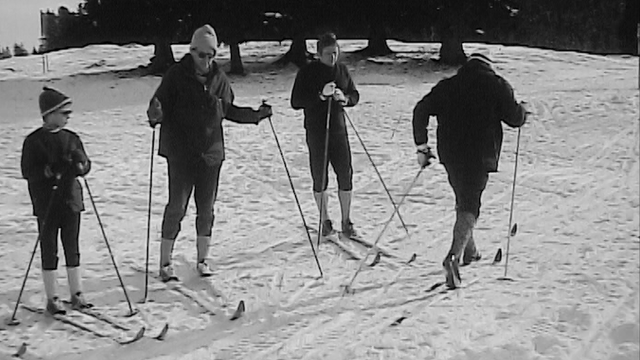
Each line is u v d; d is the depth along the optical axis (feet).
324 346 15.20
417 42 108.78
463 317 16.62
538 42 119.85
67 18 92.38
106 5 83.82
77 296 17.31
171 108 18.57
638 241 22.84
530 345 14.99
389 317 16.78
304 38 85.05
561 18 121.08
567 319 16.46
